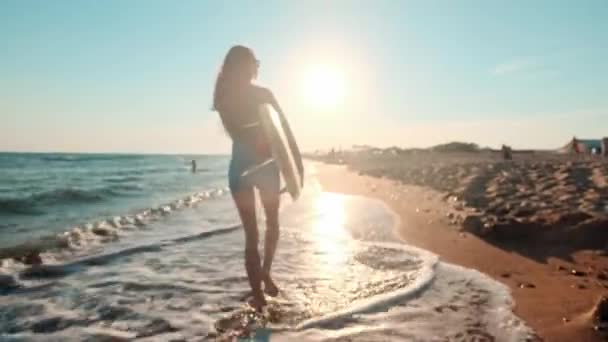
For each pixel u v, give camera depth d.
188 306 4.16
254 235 3.93
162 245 7.25
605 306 3.43
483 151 88.44
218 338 3.38
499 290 4.41
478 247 6.40
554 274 4.91
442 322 3.60
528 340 3.18
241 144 3.89
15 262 6.04
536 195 10.34
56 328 3.66
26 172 43.38
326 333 3.40
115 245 7.38
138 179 33.81
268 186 3.94
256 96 3.90
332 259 5.96
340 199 14.27
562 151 57.59
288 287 4.62
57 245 7.38
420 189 15.35
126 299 4.39
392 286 4.62
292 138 4.13
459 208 10.08
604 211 7.32
